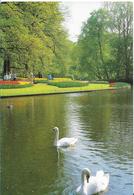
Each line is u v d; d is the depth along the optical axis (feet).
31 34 162.50
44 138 61.00
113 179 41.60
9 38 149.38
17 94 132.98
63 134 64.13
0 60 159.22
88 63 228.43
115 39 222.28
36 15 170.09
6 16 149.89
